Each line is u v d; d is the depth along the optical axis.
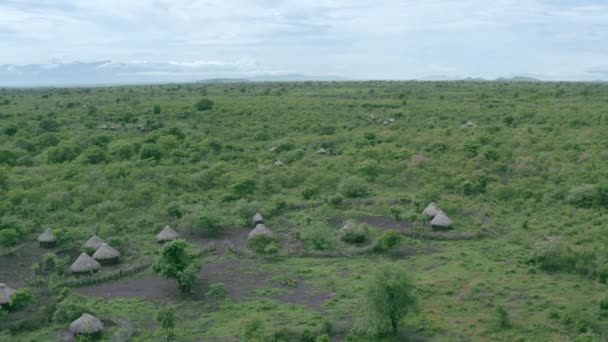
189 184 55.41
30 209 48.00
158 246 41.56
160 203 50.06
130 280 36.12
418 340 26.86
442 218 43.16
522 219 44.31
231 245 41.12
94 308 31.69
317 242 40.03
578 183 50.72
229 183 55.81
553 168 56.16
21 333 29.22
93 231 44.34
